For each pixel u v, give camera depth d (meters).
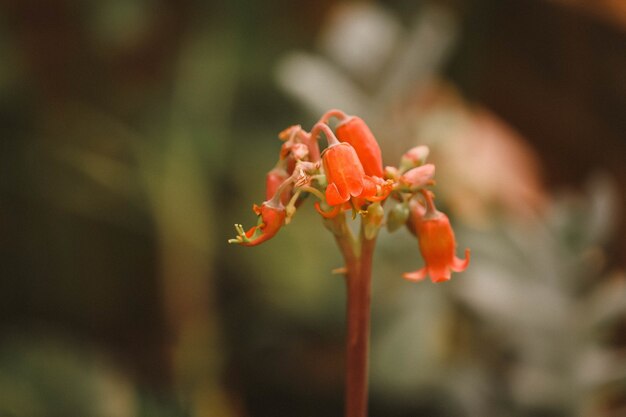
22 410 0.93
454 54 1.46
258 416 1.21
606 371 0.86
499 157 1.20
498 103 1.53
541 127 1.51
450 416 0.92
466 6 1.44
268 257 1.16
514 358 0.87
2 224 1.37
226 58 1.27
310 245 1.15
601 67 1.43
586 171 1.49
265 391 1.22
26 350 0.98
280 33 1.33
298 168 0.63
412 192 0.65
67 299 1.39
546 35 1.48
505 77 1.54
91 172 1.31
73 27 1.38
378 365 0.99
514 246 0.88
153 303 1.38
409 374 0.98
